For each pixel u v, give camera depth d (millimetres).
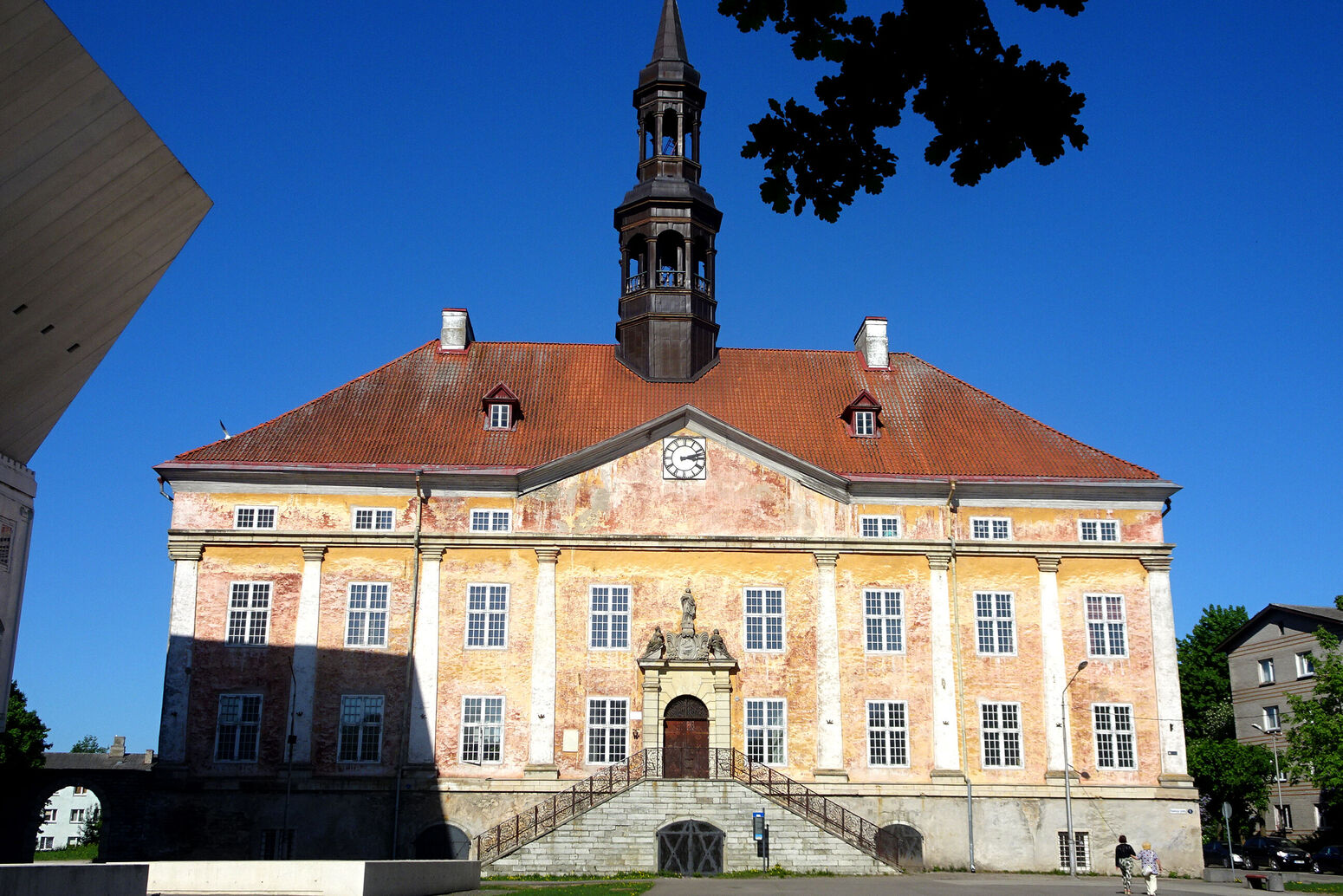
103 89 26453
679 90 60938
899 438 56125
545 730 50062
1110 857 50062
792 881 41156
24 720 83562
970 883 41219
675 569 52125
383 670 50469
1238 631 81312
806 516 52969
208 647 50281
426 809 48938
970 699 51562
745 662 51344
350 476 52000
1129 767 51281
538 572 51656
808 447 55156
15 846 47594
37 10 23547
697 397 57375
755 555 52500
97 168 28406
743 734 50688
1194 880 48312
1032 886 40344
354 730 49844
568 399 56906
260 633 50656
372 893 27375
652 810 45719
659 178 60094
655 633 50969
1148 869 36625
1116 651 52406
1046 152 9445
